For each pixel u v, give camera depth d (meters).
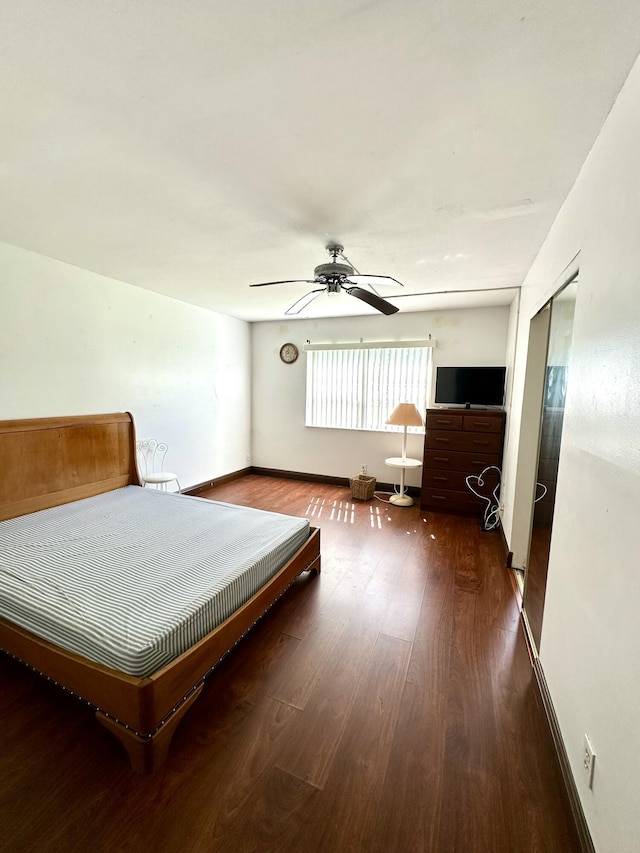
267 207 2.00
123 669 1.34
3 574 1.79
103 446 3.29
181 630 1.50
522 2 0.90
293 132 1.40
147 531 2.38
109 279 3.42
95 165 1.62
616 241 1.16
